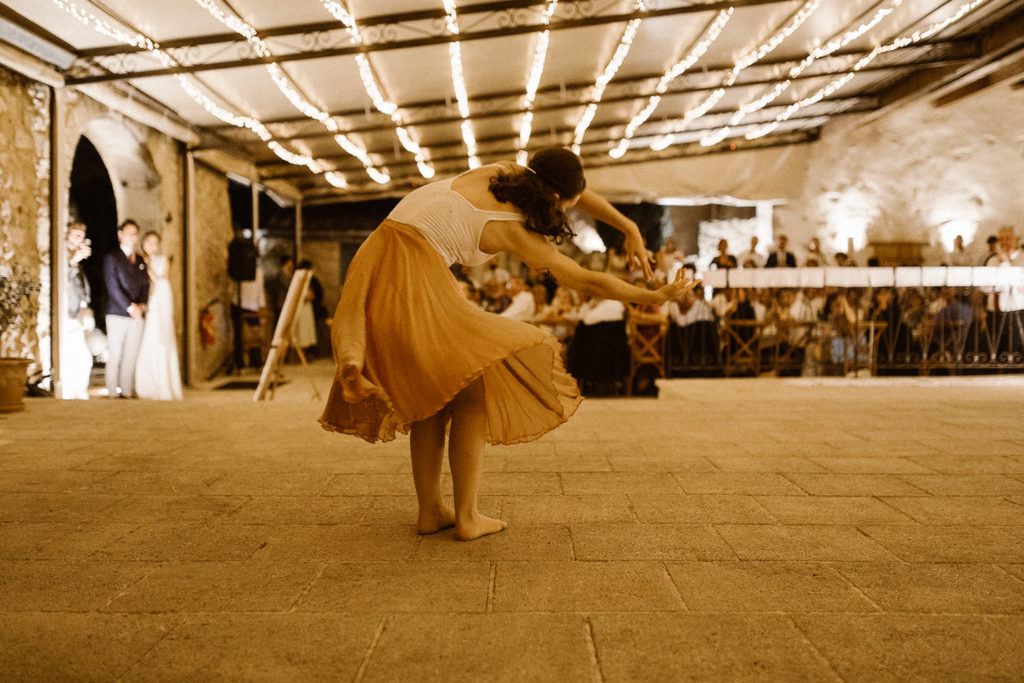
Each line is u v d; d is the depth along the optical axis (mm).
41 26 6641
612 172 13750
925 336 8328
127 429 4074
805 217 13297
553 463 3129
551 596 1678
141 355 7469
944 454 3314
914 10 8031
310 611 1598
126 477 2895
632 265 2229
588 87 9758
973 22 8805
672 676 1304
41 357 7047
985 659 1368
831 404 5184
